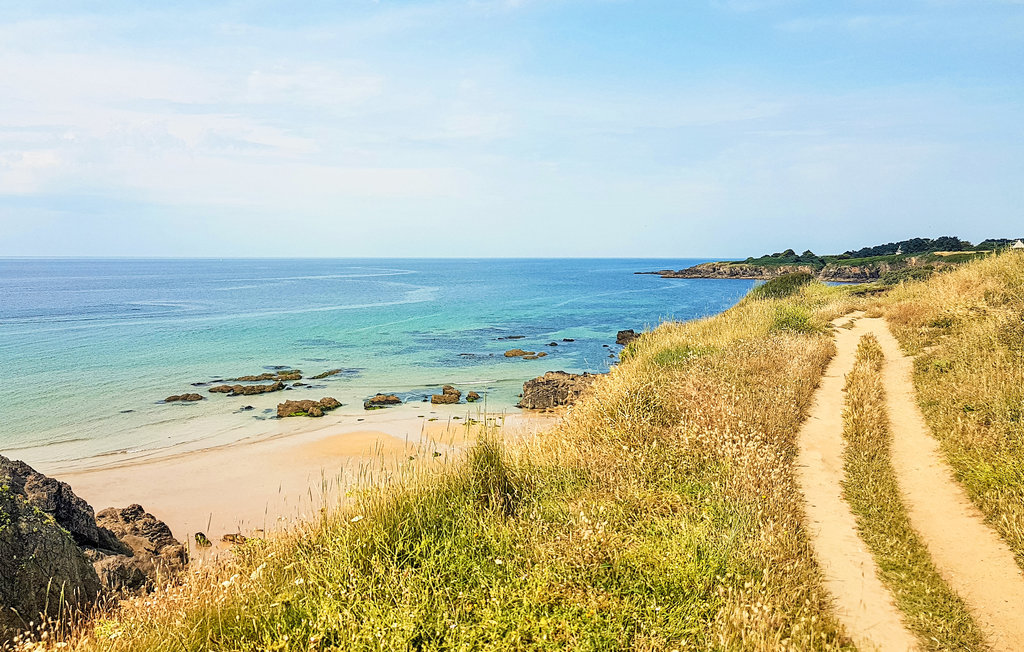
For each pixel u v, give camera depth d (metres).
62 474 17.84
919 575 5.30
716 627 4.36
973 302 13.67
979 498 6.39
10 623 6.04
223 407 26.84
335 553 5.21
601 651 4.12
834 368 13.04
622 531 5.82
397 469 7.42
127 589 8.13
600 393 10.07
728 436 7.66
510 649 4.13
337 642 4.30
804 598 4.89
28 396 29.17
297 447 20.02
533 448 8.26
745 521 5.94
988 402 8.39
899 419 9.22
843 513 6.59
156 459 19.27
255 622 4.49
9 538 6.46
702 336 16.19
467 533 5.62
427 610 4.50
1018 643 4.43
